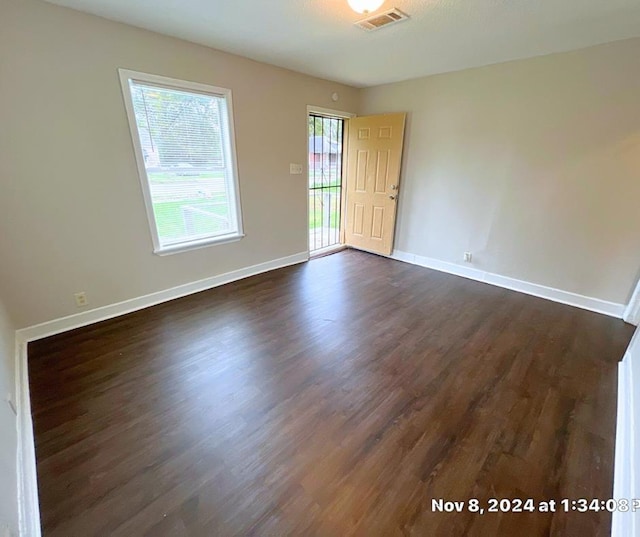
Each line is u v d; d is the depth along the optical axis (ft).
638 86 8.27
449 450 5.11
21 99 6.86
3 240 7.18
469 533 3.98
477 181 11.80
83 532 3.93
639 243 8.98
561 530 4.02
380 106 14.02
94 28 7.41
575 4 6.46
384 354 7.64
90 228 8.38
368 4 6.19
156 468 4.75
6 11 6.39
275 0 6.54
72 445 5.10
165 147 9.34
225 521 4.07
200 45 9.15
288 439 5.28
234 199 11.28
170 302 10.23
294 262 14.26
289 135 12.36
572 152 9.60
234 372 6.92
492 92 10.75
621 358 7.54
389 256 15.34
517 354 7.68
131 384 6.50
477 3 6.48
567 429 5.53
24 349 7.46
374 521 4.09
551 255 10.63
